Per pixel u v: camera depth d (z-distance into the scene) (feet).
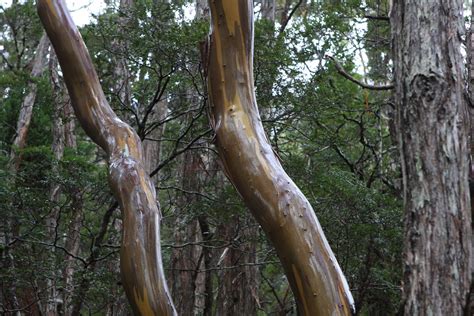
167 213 42.91
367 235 34.78
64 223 41.37
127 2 44.57
